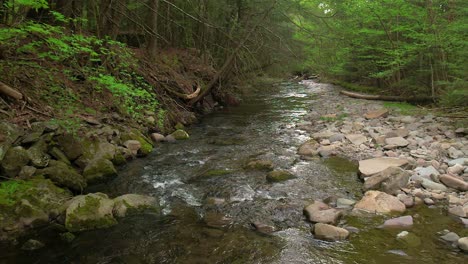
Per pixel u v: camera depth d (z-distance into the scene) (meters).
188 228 5.11
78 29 10.34
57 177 5.89
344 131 10.47
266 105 16.69
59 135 6.80
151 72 12.91
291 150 9.12
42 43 8.24
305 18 15.67
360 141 9.34
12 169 5.51
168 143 9.77
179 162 8.10
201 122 12.90
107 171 6.90
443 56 12.33
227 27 16.88
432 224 5.03
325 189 6.48
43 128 6.68
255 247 4.59
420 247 4.46
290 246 4.58
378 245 4.54
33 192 5.23
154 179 7.00
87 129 7.66
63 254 4.41
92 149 7.24
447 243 4.52
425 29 12.55
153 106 10.66
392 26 13.88
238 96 18.36
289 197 6.15
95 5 10.82
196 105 14.45
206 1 15.52
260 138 10.45
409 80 14.72
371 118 12.17
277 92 21.52
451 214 5.33
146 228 5.09
